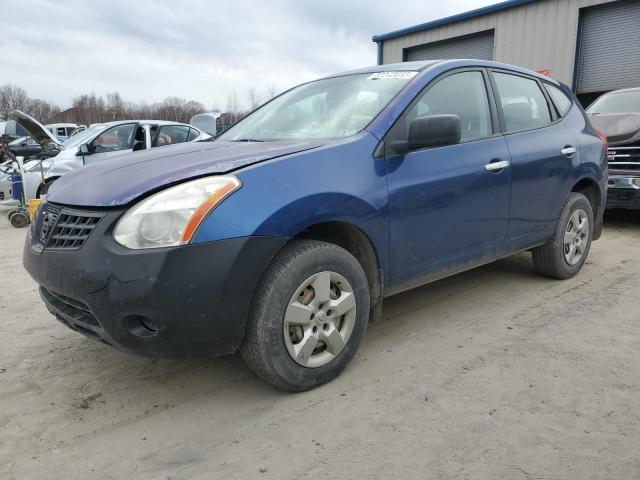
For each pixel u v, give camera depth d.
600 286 4.25
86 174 2.75
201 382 2.79
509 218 3.62
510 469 2.02
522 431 2.27
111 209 2.27
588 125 4.55
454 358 2.99
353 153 2.72
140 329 2.23
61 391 2.72
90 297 2.22
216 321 2.24
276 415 2.45
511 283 4.36
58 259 2.34
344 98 3.30
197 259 2.16
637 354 3.00
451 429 2.29
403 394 2.60
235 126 3.82
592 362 2.91
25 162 9.27
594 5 13.02
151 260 2.13
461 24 15.91
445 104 3.28
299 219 2.40
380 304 2.93
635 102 7.47
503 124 3.65
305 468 2.07
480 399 2.54
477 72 3.61
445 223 3.14
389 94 3.11
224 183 2.29
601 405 2.46
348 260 2.65
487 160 3.38
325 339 2.62
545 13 13.91
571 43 13.51
